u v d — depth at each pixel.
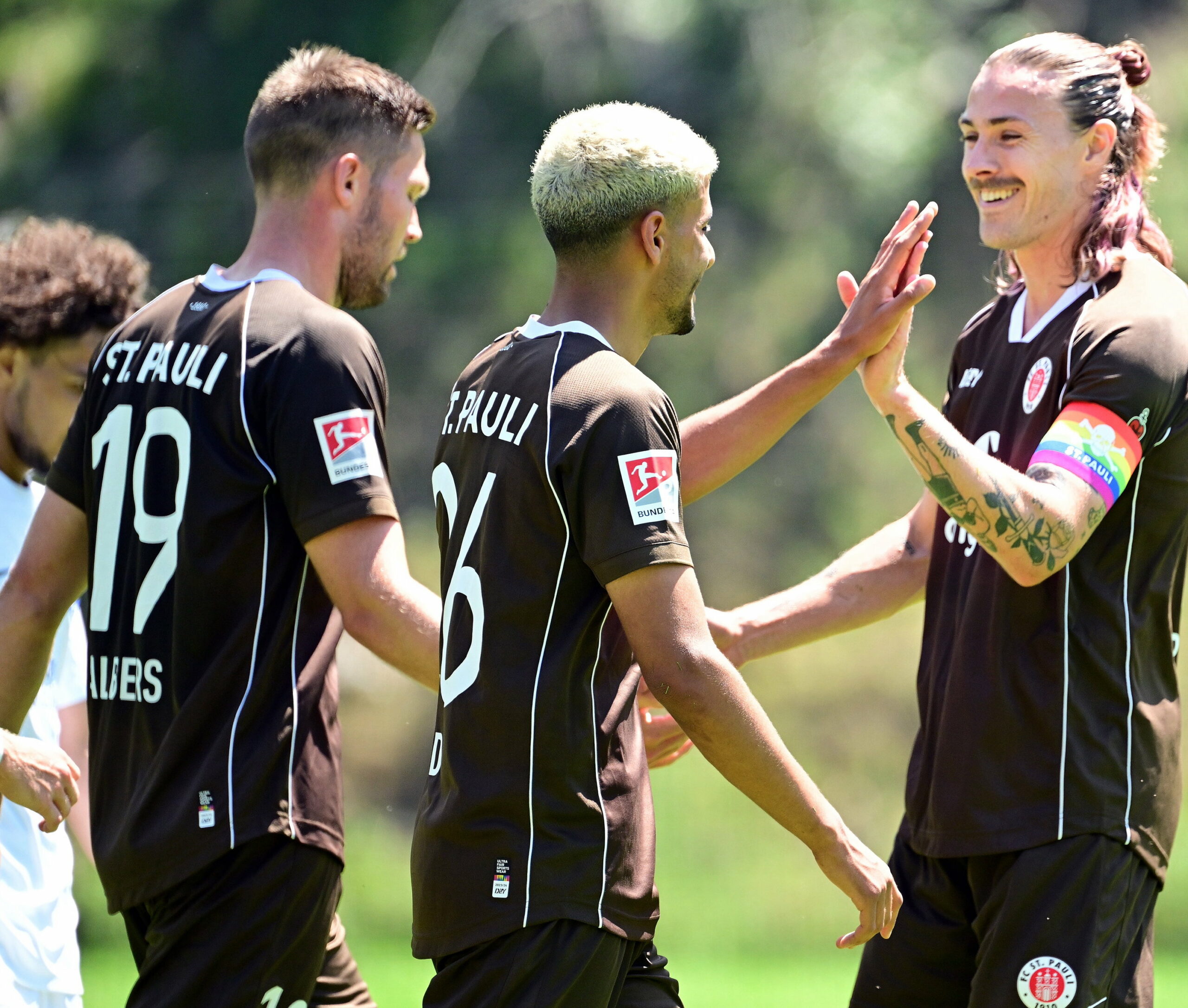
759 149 52.56
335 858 11.07
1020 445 11.62
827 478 55.44
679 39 52.94
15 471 13.11
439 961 9.91
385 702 55.97
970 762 11.42
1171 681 11.76
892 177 51.81
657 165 9.98
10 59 54.19
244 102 52.44
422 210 52.75
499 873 9.51
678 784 56.25
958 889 11.80
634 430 9.50
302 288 11.23
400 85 11.93
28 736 12.77
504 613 9.70
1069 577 11.18
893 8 53.50
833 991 36.62
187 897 10.70
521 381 9.91
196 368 10.95
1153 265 11.52
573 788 9.62
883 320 11.09
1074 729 11.10
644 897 9.89
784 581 54.62
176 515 10.88
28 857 12.52
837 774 55.31
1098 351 11.02
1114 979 11.20
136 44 53.19
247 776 10.69
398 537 10.89
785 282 52.41
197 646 10.81
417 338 52.69
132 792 10.96
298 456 10.70
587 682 9.75
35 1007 12.45
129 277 13.17
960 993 12.02
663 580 9.43
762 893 52.84
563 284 10.29
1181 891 49.88
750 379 52.81
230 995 10.66
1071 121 11.54
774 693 56.56
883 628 57.09
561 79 52.97
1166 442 11.14
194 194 52.09
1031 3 54.69
